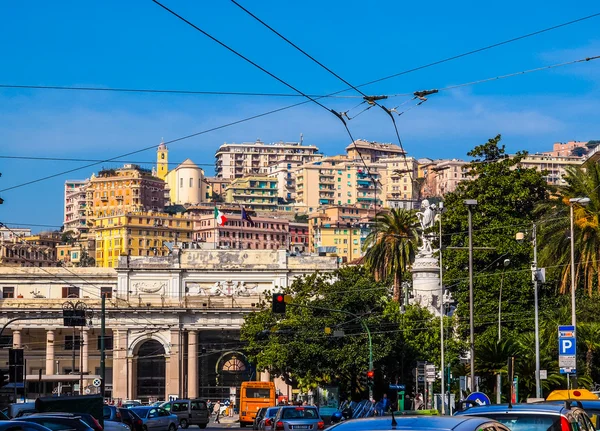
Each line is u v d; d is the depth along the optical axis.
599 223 71.94
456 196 98.75
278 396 121.00
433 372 65.62
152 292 144.38
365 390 87.38
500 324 86.31
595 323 73.19
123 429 51.94
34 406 51.00
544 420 17.66
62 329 144.88
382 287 89.19
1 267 148.50
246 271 144.25
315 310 86.69
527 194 94.56
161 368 149.25
